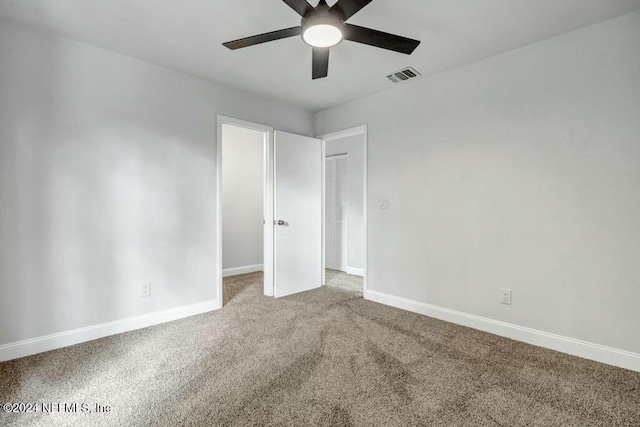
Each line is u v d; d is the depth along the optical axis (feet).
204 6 6.68
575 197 7.54
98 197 8.44
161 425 5.11
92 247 8.36
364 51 8.56
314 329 9.13
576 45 7.48
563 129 7.68
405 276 10.90
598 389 6.16
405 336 8.65
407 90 10.79
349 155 17.47
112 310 8.70
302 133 13.71
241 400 5.78
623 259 6.95
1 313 7.16
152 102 9.37
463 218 9.45
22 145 7.37
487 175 8.94
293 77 10.35
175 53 8.75
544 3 6.51
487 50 8.48
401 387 6.21
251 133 17.06
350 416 5.35
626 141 6.89
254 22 7.29
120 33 7.75
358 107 12.41
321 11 5.44
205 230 10.57
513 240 8.48
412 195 10.67
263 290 13.33
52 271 7.77
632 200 6.84
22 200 7.38
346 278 15.89
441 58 8.95
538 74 8.04
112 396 5.88
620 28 6.95
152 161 9.37
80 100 8.14
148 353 7.61
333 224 18.34
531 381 6.43
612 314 7.09
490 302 8.93
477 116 9.12
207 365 7.04
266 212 12.64
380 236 11.64
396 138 11.12
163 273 9.64
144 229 9.25
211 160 10.68
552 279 7.88
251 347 7.95
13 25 7.27
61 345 7.89
